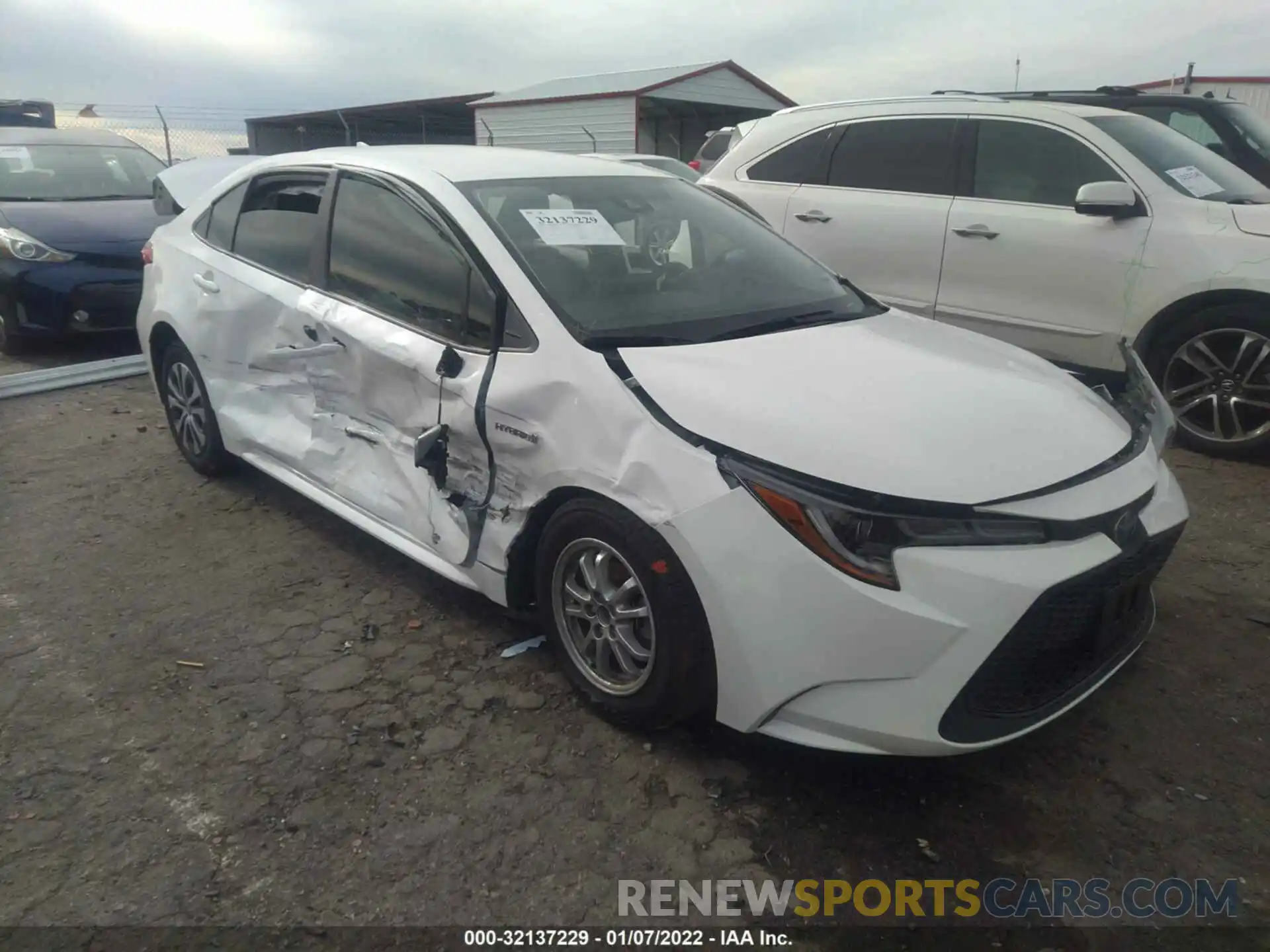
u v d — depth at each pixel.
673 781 2.71
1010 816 2.59
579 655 2.99
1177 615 3.58
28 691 3.11
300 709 3.03
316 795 2.65
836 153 6.29
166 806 2.60
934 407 2.68
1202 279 4.91
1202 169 5.41
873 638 2.33
